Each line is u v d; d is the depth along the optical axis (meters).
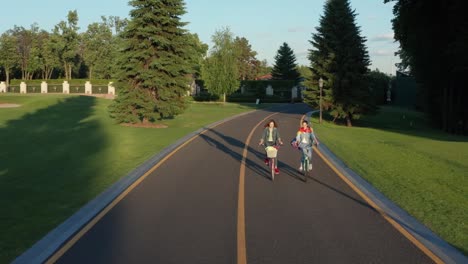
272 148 13.30
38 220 8.55
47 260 6.55
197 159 16.84
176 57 31.42
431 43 34.25
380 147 20.48
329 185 12.15
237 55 66.94
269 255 6.78
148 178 13.02
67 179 12.59
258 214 9.13
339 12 41.09
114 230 8.00
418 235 7.75
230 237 7.63
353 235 7.77
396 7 36.00
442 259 6.61
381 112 59.53
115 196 10.66
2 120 29.88
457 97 37.41
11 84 90.88
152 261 6.52
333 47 41.62
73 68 111.56
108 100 54.19
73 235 7.70
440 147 20.45
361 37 41.41
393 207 9.67
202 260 6.57
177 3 31.44
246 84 95.75
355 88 40.44
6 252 6.82
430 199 10.23
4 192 10.88
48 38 106.19
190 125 32.88
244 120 38.56
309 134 12.99
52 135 23.22
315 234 7.81
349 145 21.48
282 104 74.31
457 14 29.97
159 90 30.91
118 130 27.20
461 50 29.50
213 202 10.14
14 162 15.31
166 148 19.78
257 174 13.86
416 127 41.50
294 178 13.22
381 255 6.79
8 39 97.56
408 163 15.52
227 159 16.95
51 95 54.28
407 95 73.38
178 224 8.40
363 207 9.73
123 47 30.94
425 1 32.03
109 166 14.84
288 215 9.06
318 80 42.38
